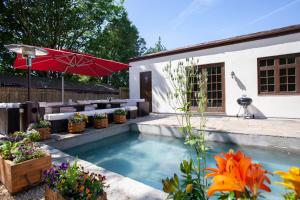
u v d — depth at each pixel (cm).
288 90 712
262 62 750
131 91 1112
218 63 835
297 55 680
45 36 1557
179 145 522
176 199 93
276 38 713
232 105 802
